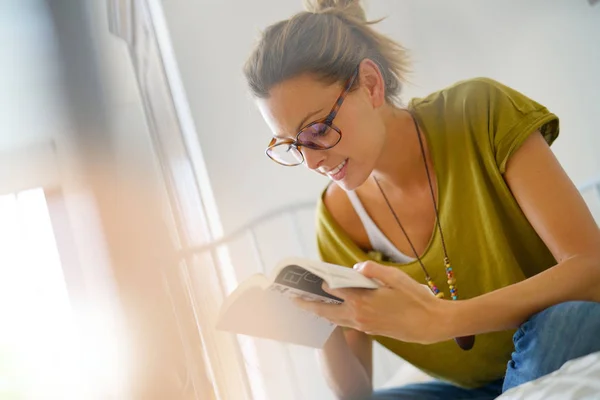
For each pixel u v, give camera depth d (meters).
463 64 1.69
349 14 0.95
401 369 1.47
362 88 0.90
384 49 0.98
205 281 0.89
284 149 0.92
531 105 0.91
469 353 1.01
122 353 0.76
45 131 0.77
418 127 0.99
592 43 1.72
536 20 1.73
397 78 1.00
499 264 0.94
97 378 0.78
